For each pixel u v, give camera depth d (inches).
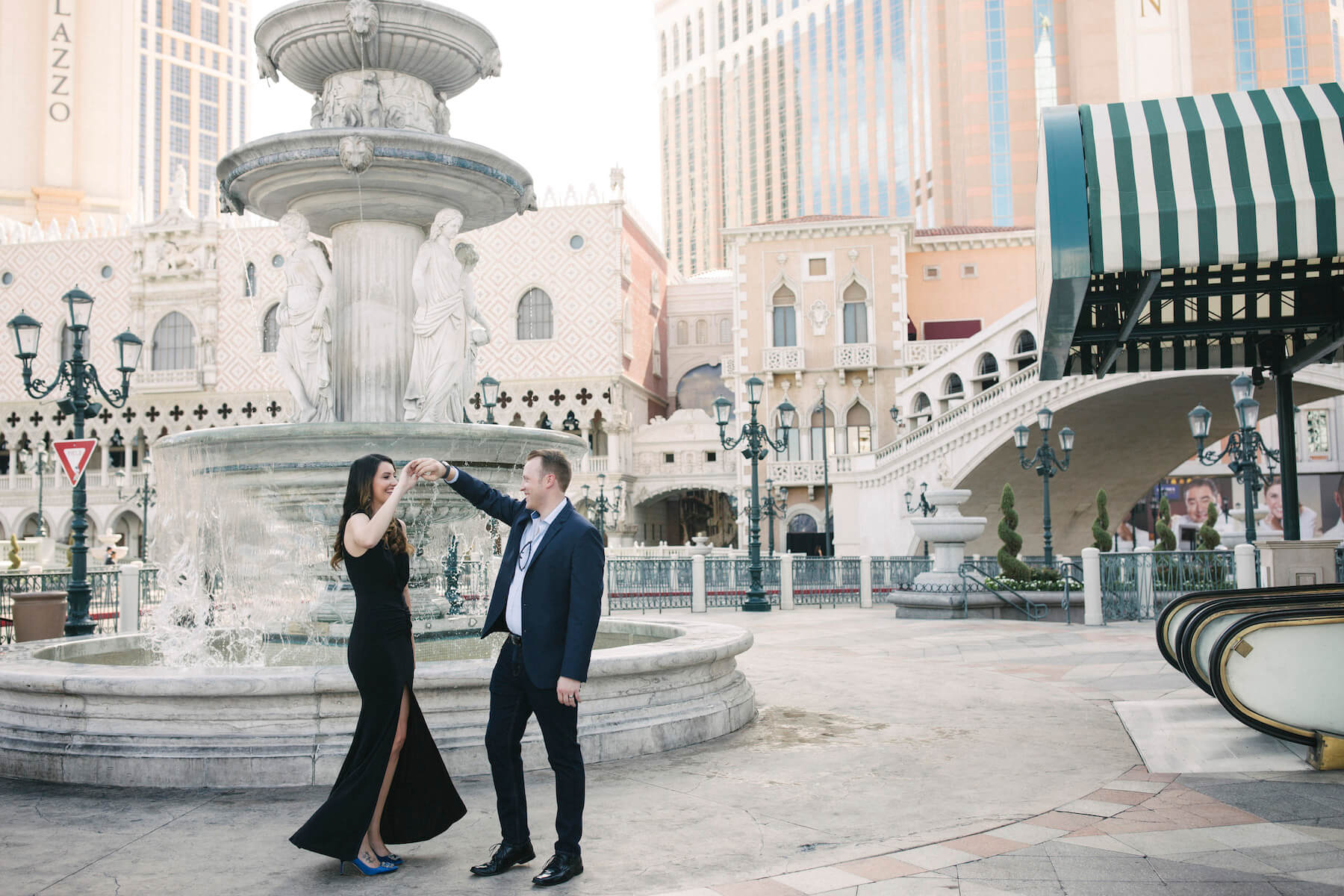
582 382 1886.1
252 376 1984.5
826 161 4256.9
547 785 233.1
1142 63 2349.9
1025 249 1831.9
